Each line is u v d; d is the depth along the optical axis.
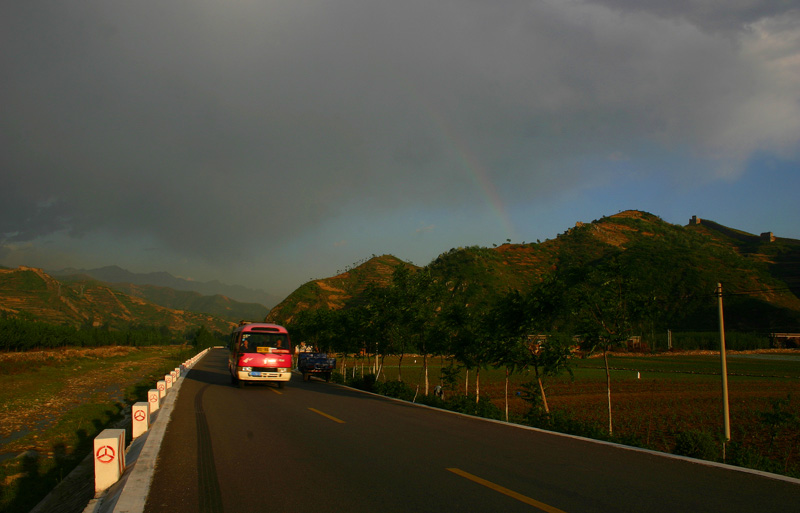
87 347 82.06
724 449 12.34
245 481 7.05
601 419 24.02
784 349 99.38
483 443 9.94
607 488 6.58
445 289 27.48
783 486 6.71
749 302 111.56
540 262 149.75
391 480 7.05
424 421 13.20
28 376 36.94
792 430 21.70
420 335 25.41
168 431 11.45
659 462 8.20
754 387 42.28
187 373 34.66
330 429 11.79
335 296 159.25
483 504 5.88
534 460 8.34
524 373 19.03
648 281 118.88
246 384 25.78
